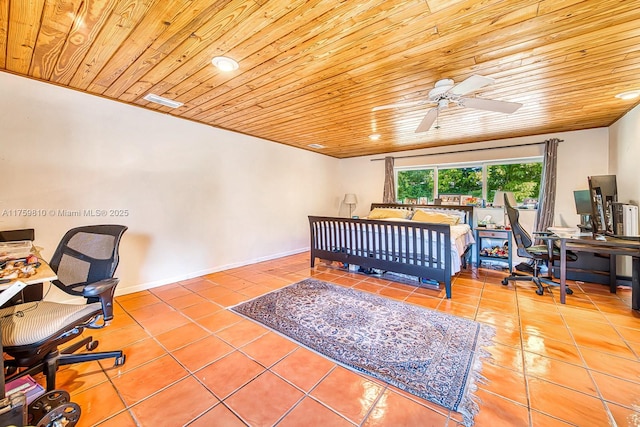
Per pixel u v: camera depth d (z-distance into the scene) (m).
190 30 1.62
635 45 1.74
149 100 2.88
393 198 5.64
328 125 3.76
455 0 1.34
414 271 3.25
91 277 1.88
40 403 1.28
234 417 1.35
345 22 1.53
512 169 4.49
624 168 3.13
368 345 2.00
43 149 2.48
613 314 2.50
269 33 1.64
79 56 1.95
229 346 2.00
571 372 1.67
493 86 2.40
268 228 4.84
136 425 1.31
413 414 1.37
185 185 3.60
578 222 3.86
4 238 2.14
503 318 2.43
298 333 2.18
